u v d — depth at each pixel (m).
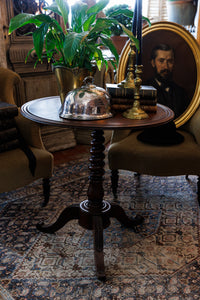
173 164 2.06
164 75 2.48
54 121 1.47
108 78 3.76
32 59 3.23
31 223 2.12
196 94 2.45
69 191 2.56
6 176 1.96
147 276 1.64
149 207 2.32
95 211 1.84
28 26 3.17
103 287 1.57
